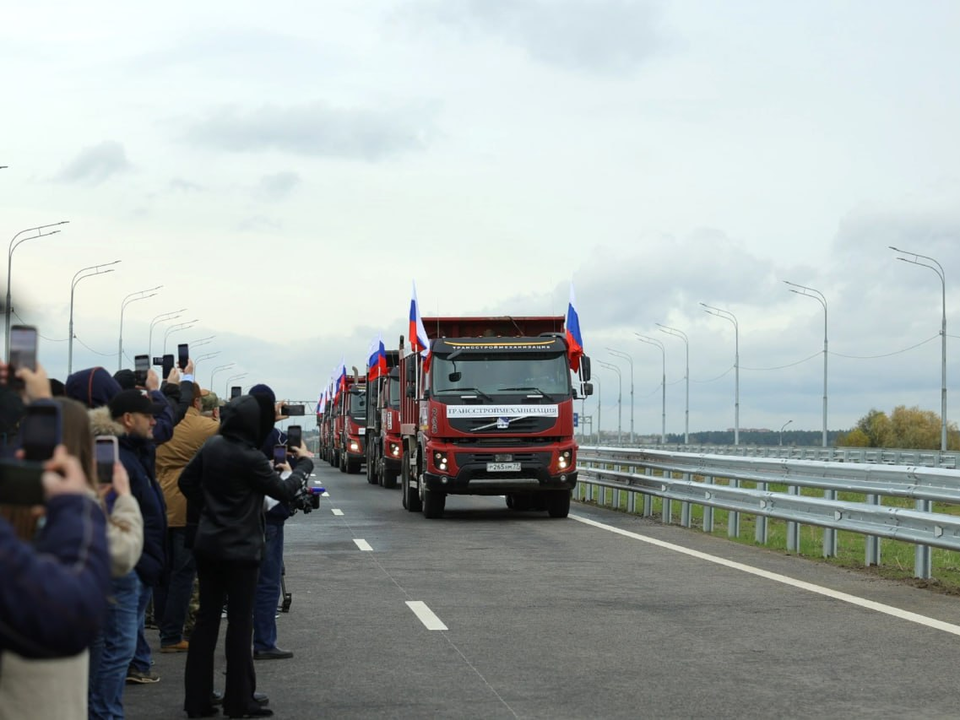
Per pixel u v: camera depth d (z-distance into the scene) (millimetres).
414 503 24391
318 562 15352
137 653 8312
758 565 14695
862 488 14062
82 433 3930
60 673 3717
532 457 21938
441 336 23281
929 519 12461
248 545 7219
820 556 15633
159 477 9469
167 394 9570
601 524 21266
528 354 22188
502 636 9883
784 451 71688
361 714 7203
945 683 7941
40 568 2973
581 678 8195
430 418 21906
